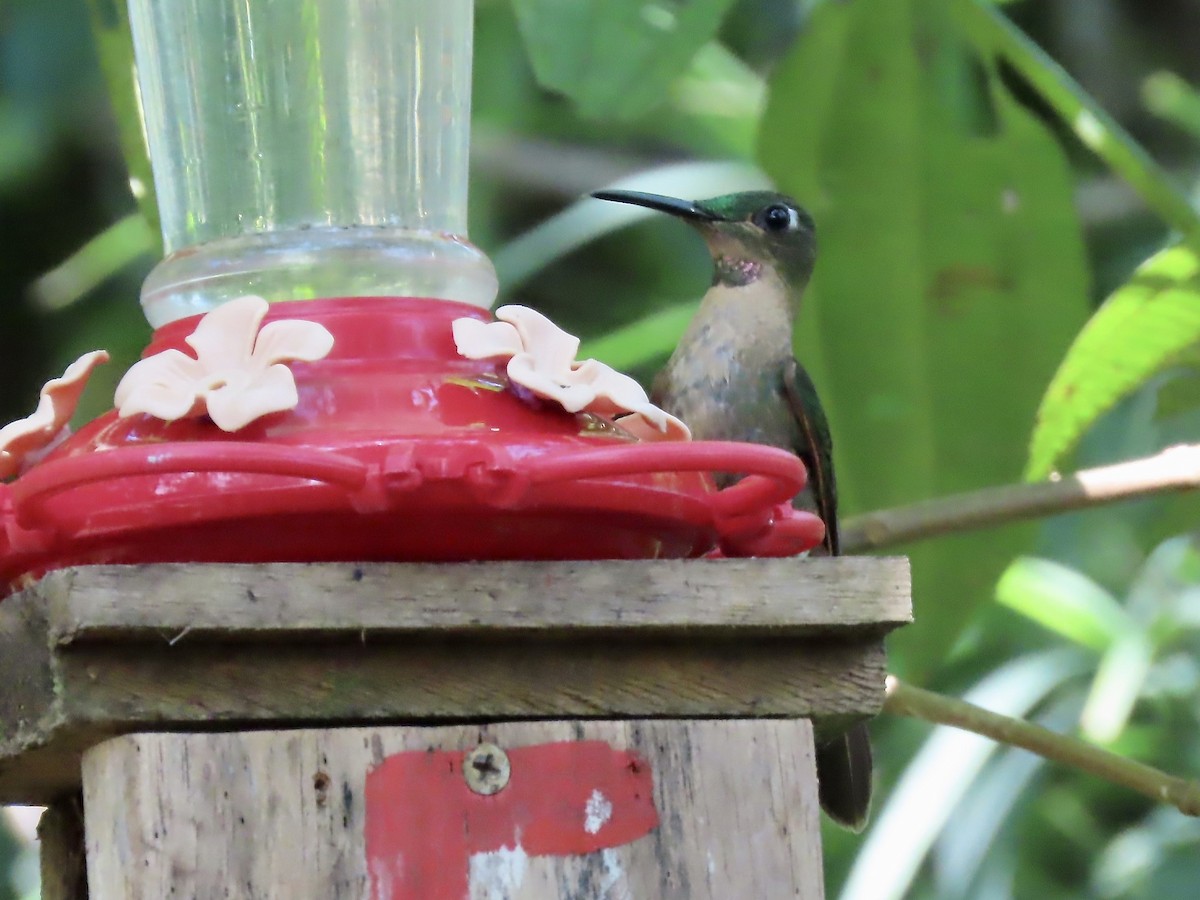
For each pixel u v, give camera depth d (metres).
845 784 7.15
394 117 5.73
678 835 4.49
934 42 7.57
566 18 6.94
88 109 11.73
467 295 5.39
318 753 4.35
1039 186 7.61
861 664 4.70
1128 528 10.98
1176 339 7.46
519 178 11.94
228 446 4.15
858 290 7.76
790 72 7.66
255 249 5.30
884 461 7.87
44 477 4.17
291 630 4.34
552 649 4.57
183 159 5.73
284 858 4.30
